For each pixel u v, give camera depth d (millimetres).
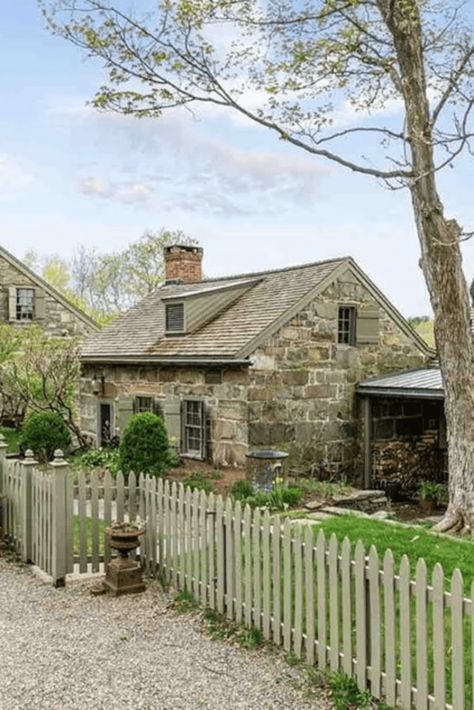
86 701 3873
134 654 4555
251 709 3762
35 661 4441
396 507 12203
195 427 13141
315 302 12844
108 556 6309
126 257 36125
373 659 3887
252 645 4652
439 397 11703
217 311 14312
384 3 8086
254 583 4855
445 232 7836
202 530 5496
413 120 8016
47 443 13266
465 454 7781
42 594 5891
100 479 10367
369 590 3953
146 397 14539
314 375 12789
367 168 8367
